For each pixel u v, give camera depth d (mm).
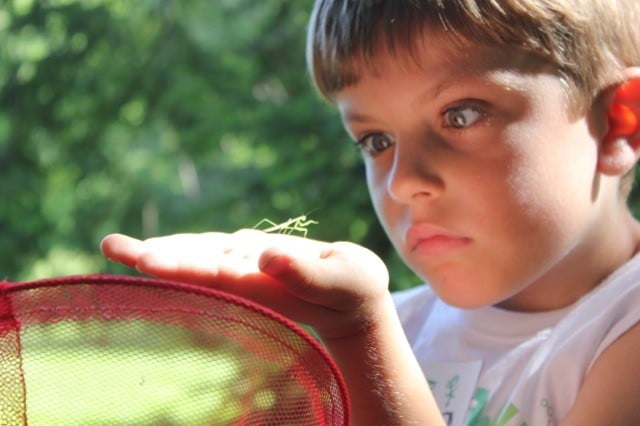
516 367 833
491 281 794
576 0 811
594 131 823
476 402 835
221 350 578
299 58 3502
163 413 582
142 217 4453
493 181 783
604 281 825
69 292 569
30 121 4082
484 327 867
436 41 786
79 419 583
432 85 789
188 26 3887
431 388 860
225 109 3635
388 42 793
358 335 641
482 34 783
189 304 569
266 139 2963
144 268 594
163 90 3855
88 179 4250
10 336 574
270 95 3611
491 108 787
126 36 3990
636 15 855
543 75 797
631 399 743
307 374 592
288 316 615
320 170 2721
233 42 3754
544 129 795
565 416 772
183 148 3965
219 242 630
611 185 837
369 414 656
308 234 2596
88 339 574
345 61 814
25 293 569
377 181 831
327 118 2824
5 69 4051
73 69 3998
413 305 948
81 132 4121
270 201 2971
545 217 793
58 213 4355
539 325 844
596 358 770
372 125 818
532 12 790
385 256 2428
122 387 579
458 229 788
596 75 822
